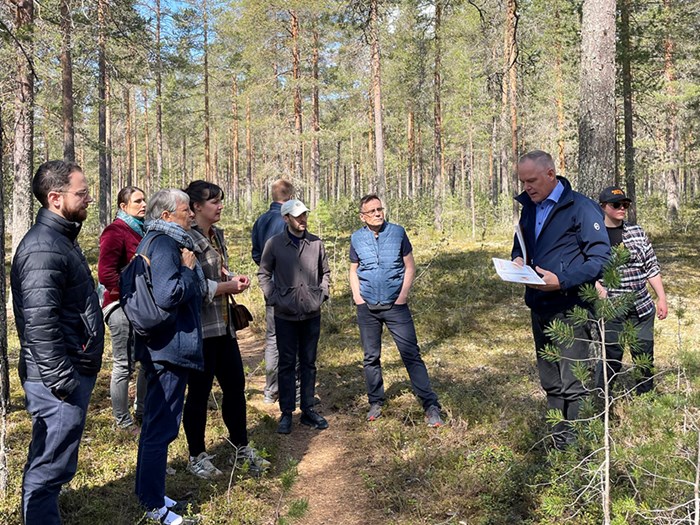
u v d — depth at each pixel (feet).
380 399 16.05
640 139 66.59
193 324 10.30
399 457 13.28
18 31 23.54
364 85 77.71
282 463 13.47
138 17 43.47
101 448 13.46
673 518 7.65
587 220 10.37
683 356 10.53
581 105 19.07
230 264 40.65
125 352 14.67
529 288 11.42
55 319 8.38
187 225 10.47
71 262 8.71
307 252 15.08
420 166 123.75
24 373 8.77
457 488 11.54
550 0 62.13
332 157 165.27
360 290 15.81
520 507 10.59
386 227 15.55
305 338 15.60
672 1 51.24
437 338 24.84
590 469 8.31
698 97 62.13
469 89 79.36
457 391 17.24
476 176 148.25
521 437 13.17
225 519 10.59
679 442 8.39
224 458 13.26
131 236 14.34
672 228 59.93
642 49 51.34
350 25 61.87
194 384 12.17
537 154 10.75
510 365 20.43
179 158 177.27
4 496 10.51
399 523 10.66
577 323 8.53
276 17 74.38
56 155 75.66
